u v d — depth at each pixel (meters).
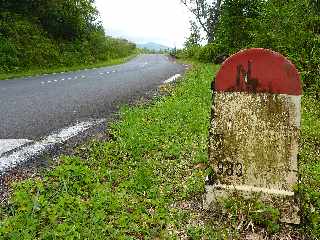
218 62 29.47
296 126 3.96
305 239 3.76
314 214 3.96
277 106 3.97
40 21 29.72
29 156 5.64
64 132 7.03
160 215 3.98
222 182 4.16
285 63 3.92
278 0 11.74
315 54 10.55
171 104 9.24
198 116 8.11
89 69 25.50
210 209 4.17
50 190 4.41
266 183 4.07
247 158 4.09
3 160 5.43
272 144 4.02
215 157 4.16
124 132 6.79
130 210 4.11
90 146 6.18
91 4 36.91
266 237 3.75
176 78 17.16
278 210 3.99
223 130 4.11
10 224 3.65
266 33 11.77
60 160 5.40
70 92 12.29
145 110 8.75
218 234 3.70
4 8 27.12
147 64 33.78
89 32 37.69
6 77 17.89
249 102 4.02
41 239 3.48
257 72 3.97
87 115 8.62
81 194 4.38
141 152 5.86
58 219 3.83
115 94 11.84
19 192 4.19
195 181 4.82
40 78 17.61
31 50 25.00
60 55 28.22
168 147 6.13
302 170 5.21
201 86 12.43
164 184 4.79
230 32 25.72
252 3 23.97
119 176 4.98
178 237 3.69
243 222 3.91
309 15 11.38
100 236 3.52
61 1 31.02
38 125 7.52
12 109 9.05
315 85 10.34
